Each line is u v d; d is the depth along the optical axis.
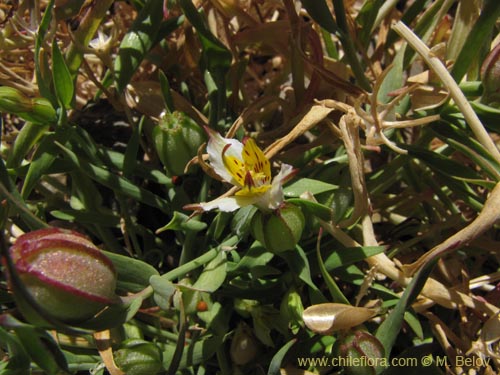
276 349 0.19
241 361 0.19
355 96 0.20
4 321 0.13
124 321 0.15
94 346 0.18
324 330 0.16
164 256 0.22
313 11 0.19
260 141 0.22
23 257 0.13
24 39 0.22
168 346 0.18
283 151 0.22
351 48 0.20
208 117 0.22
